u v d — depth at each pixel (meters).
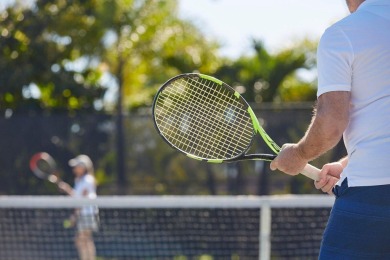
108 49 21.44
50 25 20.19
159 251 12.33
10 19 19.97
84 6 20.61
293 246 11.80
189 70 22.30
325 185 4.89
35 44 19.84
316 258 11.84
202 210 12.37
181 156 15.57
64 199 10.12
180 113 5.82
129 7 21.67
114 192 15.60
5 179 15.93
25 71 19.44
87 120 15.81
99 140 15.77
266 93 21.27
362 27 4.27
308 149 4.31
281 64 21.36
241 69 21.55
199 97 6.21
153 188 15.58
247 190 15.36
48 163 15.40
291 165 4.45
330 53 4.27
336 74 4.23
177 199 9.83
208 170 15.50
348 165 4.37
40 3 20.20
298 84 21.77
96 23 20.70
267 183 15.29
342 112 4.20
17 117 15.97
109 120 15.78
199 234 12.36
